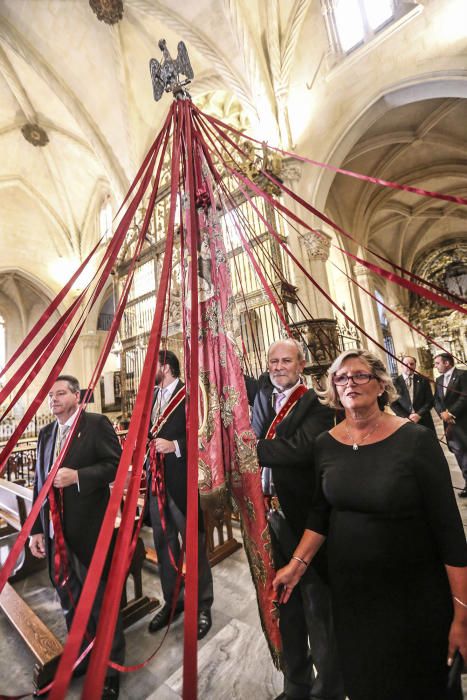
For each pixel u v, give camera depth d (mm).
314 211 1529
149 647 1992
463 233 17469
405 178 11633
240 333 1270
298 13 6617
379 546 1060
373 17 6488
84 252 13617
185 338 1181
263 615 1100
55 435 2016
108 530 576
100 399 12656
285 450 1396
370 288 11922
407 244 17703
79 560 1857
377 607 1054
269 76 7027
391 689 998
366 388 1172
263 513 1123
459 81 5453
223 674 1757
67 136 11227
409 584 1043
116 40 8102
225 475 1144
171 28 7383
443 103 8555
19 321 16922
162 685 1733
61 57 8914
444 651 996
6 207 12852
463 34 5367
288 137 6859
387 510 1055
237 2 6602
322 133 6730
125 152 9297
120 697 1677
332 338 4367
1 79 10227
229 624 2129
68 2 7953
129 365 7832
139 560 2359
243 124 8859
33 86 10234
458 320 17359
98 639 486
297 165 6723
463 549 1009
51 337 1159
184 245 1243
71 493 1867
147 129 9125
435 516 1034
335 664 1396
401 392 4355
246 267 5645
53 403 1953
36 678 1785
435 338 17859
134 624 2221
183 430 2207
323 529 1263
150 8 7387
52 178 12633
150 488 2242
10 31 8594
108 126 9375
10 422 13727
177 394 2289
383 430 1170
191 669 508
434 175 11383
